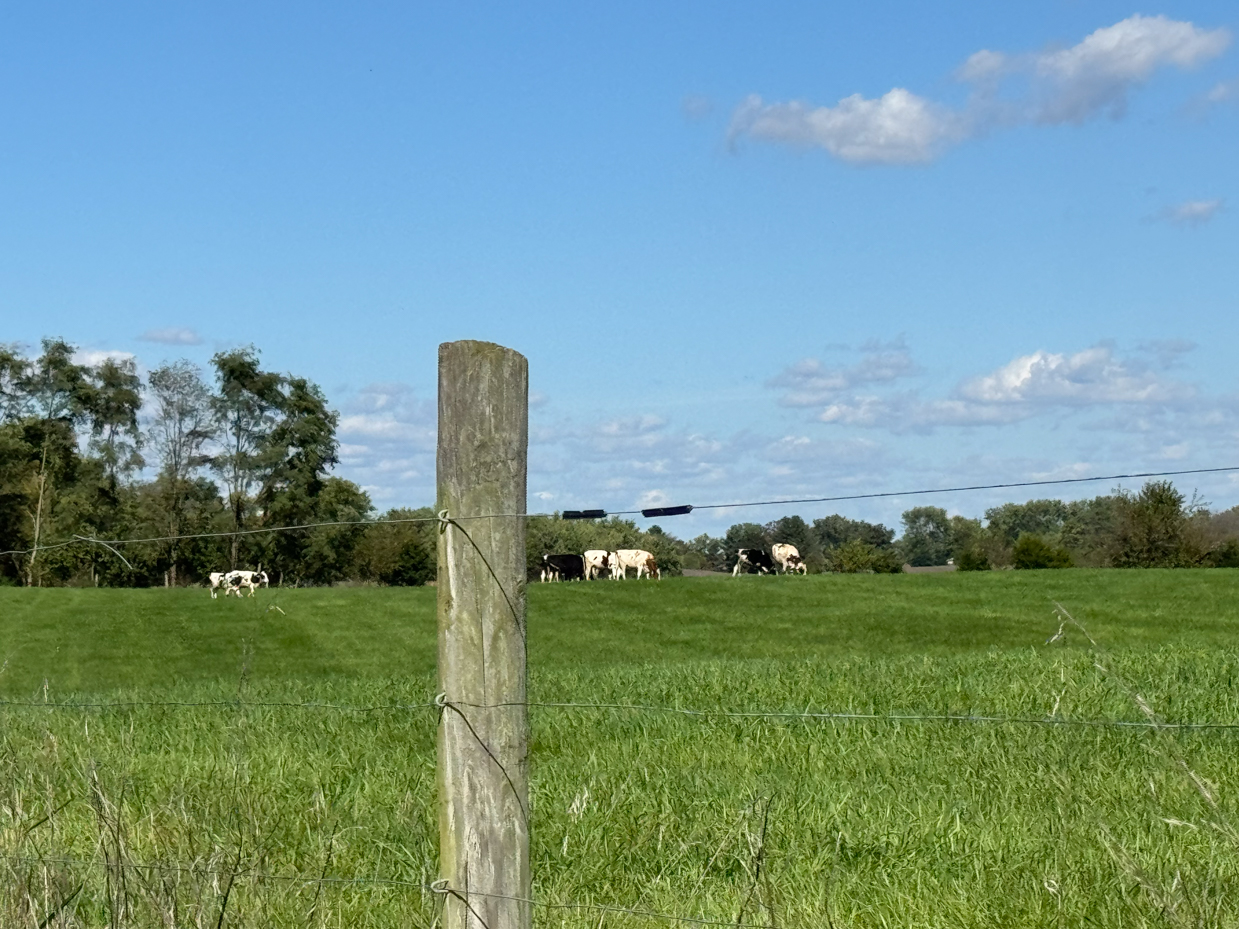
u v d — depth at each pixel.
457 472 3.78
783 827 6.86
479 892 3.75
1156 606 37.03
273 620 40.22
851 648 31.58
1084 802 7.04
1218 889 5.24
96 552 69.81
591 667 21.98
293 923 4.77
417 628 38.25
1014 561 66.44
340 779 8.68
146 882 4.67
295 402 77.00
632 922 5.10
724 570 101.31
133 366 82.38
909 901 5.55
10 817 5.42
